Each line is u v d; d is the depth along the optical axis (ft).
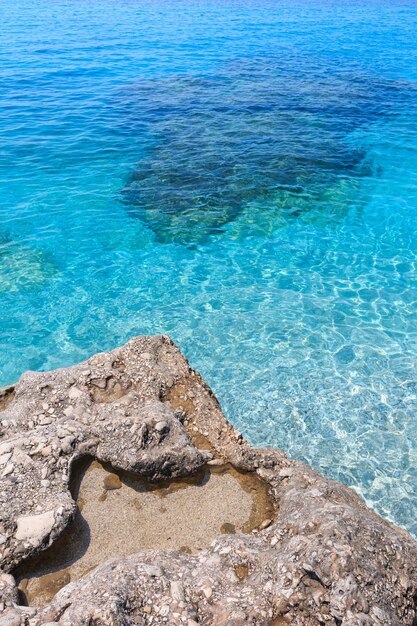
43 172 81.56
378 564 19.07
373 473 38.47
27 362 48.08
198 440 29.86
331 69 141.49
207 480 27.78
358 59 153.99
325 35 193.47
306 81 129.59
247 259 62.34
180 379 32.71
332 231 67.77
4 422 28.78
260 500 26.96
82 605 18.49
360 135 97.45
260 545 22.36
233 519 25.91
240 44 172.45
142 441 26.89
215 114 105.81
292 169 82.99
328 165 84.84
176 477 27.53
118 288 57.47
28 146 90.48
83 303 55.21
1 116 103.35
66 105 110.32
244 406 43.78
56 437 26.84
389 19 241.14
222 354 48.91
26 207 71.67
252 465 28.25
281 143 92.43
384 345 49.73
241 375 46.65
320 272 60.18
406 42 181.68
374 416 42.83
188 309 54.60
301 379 46.19
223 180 79.10
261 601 18.94
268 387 45.47
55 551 23.76
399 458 39.52
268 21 226.79
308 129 99.19
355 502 26.81
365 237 66.64
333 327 51.93
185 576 20.74
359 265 61.36
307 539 19.98
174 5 282.56
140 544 24.52
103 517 25.45
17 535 22.68
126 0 304.91
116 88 121.70
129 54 153.89
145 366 32.83
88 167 83.30
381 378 46.19
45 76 129.29
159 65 142.41
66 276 58.90
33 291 56.39
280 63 147.13
